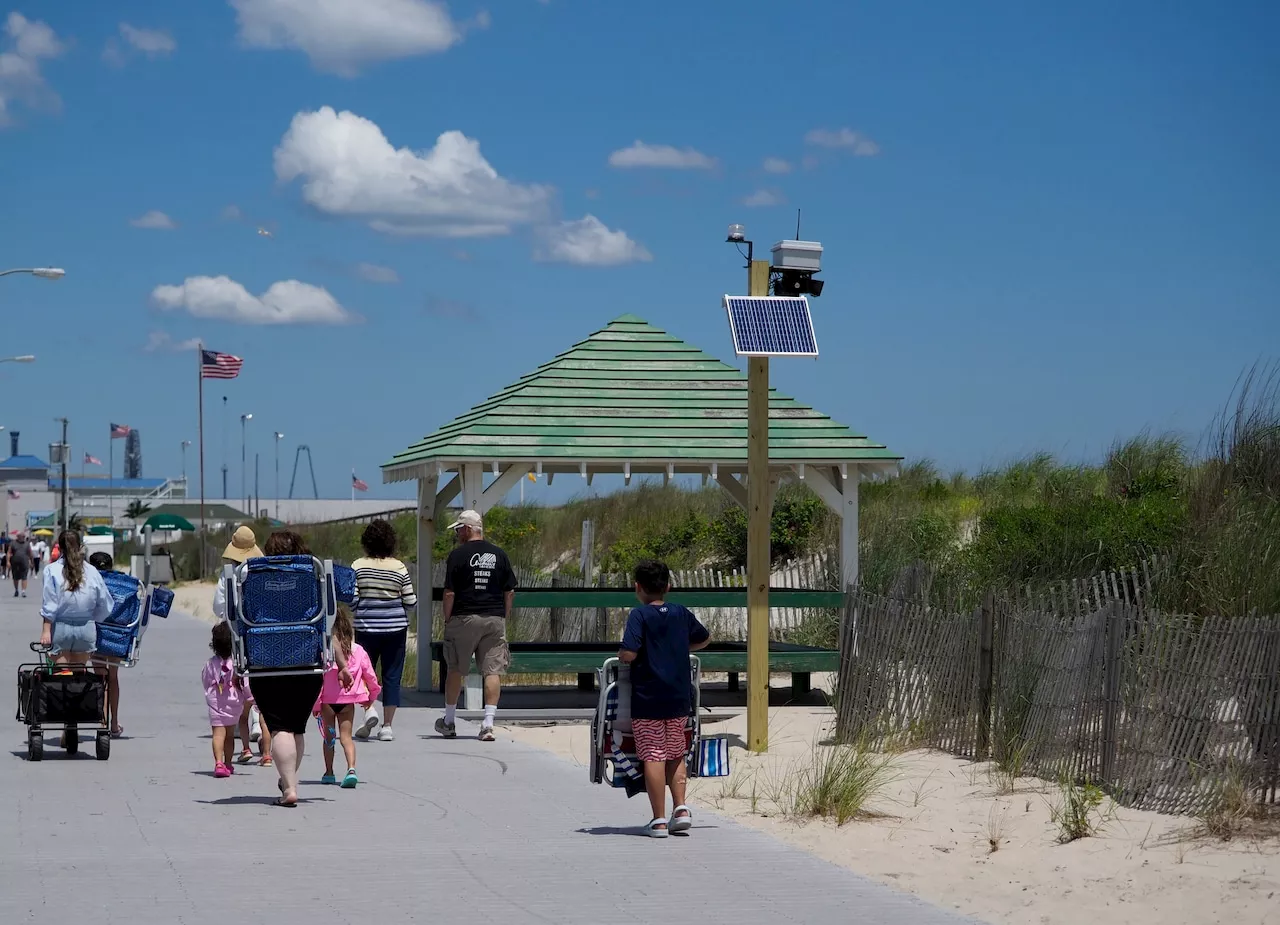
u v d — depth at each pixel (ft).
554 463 73.26
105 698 57.88
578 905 33.68
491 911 32.96
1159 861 37.88
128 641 63.21
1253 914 32.86
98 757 57.52
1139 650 45.42
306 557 47.01
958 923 32.19
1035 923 33.81
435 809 46.78
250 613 46.52
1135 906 34.37
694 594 75.46
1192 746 42.96
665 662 42.27
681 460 73.31
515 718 70.49
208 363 284.41
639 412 75.46
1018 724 51.80
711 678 90.27
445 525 196.75
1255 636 41.83
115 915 32.07
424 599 84.02
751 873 37.40
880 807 47.01
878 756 55.67
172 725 68.95
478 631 64.34
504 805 47.67
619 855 39.63
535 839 41.91
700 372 78.18
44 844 40.34
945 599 77.66
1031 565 78.28
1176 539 70.90
